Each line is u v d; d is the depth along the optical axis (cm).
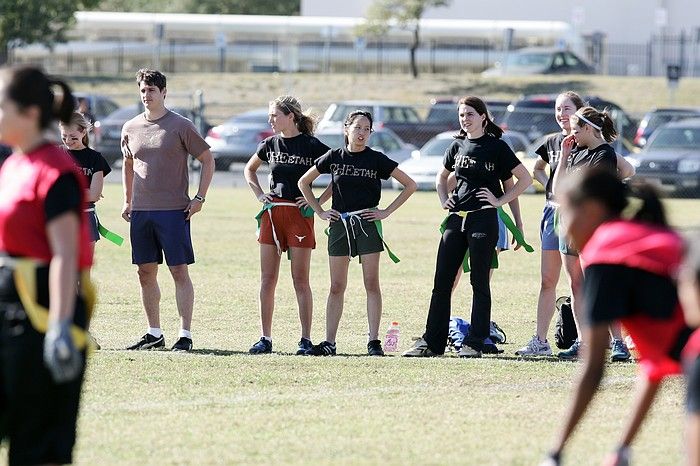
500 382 2434
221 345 2939
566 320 2833
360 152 2828
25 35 12588
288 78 13588
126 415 2102
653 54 15188
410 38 14325
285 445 1902
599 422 2069
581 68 13825
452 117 10338
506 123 9819
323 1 16062
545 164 2898
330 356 2748
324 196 2969
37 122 1420
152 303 2848
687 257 1292
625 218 1503
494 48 14400
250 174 2909
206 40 14275
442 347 2789
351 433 1986
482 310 2788
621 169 2747
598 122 2697
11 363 1399
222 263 4591
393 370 2550
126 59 14225
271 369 2544
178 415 2106
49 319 1386
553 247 2797
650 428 2023
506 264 4719
